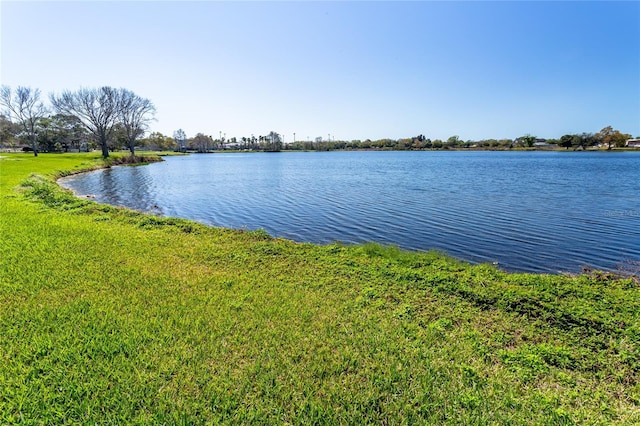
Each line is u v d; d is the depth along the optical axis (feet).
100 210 39.55
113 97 169.68
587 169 123.54
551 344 13.19
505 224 39.81
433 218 43.32
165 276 19.17
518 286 18.92
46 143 220.64
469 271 21.50
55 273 18.92
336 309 15.61
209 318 14.42
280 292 17.40
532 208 49.14
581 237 34.19
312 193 66.90
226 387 10.40
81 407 9.43
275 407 9.70
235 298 16.56
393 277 19.90
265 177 102.17
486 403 9.96
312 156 297.53
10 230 27.78
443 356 12.17
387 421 9.36
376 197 60.59
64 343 12.30
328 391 10.39
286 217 45.19
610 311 15.71
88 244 24.81
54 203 42.78
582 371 11.67
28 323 13.61
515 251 30.17
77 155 176.76
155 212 49.19
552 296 17.28
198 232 30.71
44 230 28.17
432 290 18.04
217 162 194.29
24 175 74.49
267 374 10.98
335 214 46.52
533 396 10.32
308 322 14.35
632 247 30.94
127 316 14.39
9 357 11.41
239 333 13.33
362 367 11.51
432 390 10.48
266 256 23.76
